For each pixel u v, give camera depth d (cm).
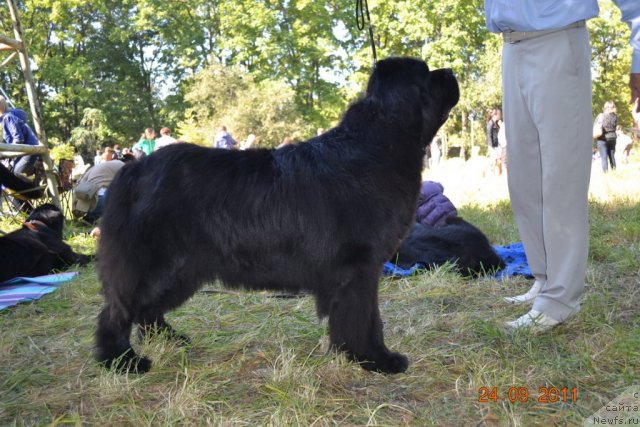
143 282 308
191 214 304
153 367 323
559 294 354
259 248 303
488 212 837
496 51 2753
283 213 298
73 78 3189
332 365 316
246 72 2895
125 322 317
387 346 346
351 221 295
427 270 525
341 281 303
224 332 378
